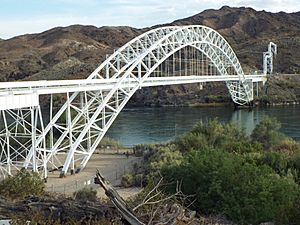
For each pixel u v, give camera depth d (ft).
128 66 201.87
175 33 245.86
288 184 96.99
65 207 58.70
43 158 150.92
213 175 96.37
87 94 184.75
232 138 193.77
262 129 206.28
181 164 112.37
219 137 194.59
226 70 387.34
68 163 159.02
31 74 586.86
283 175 129.80
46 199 63.62
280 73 542.16
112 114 184.24
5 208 59.93
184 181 98.63
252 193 91.81
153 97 477.36
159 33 237.25
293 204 78.69
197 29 292.40
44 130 153.38
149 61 218.79
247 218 87.15
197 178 98.58
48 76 539.29
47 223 53.21
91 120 170.30
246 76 416.46
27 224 51.47
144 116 373.81
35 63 623.77
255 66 595.06
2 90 128.77
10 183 84.53
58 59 635.25
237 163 102.12
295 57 602.03
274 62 590.14
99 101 182.39
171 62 478.59
